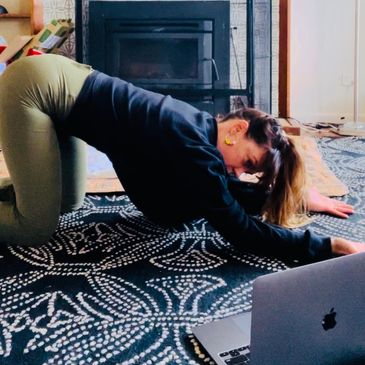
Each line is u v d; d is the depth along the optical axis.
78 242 1.47
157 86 3.40
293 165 1.38
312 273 0.73
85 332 1.02
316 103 3.65
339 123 3.53
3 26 3.63
